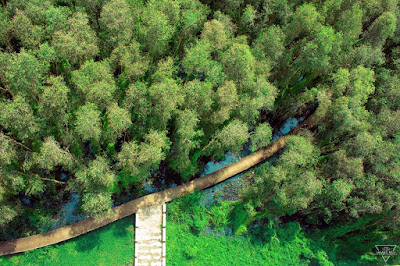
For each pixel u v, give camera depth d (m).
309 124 58.41
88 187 42.53
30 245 44.75
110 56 47.94
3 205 41.31
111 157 46.78
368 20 59.97
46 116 41.50
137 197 50.56
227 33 51.50
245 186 54.56
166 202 50.00
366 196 46.28
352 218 49.66
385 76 53.59
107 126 43.66
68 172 50.22
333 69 55.28
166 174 53.56
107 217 46.25
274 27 52.75
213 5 57.47
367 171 47.75
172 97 42.53
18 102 38.53
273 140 59.22
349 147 48.81
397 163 46.62
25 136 39.34
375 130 49.41
